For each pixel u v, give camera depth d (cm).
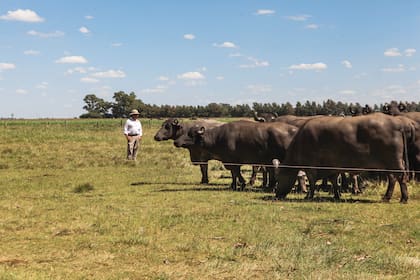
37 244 861
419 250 815
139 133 2412
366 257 765
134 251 813
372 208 1205
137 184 1736
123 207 1215
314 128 1410
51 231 957
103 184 1719
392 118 1342
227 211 1153
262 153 1650
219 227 979
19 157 2659
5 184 1683
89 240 884
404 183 1313
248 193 1522
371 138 1330
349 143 1352
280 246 831
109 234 931
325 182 1697
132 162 2400
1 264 741
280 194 1435
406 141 1330
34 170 2169
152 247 838
